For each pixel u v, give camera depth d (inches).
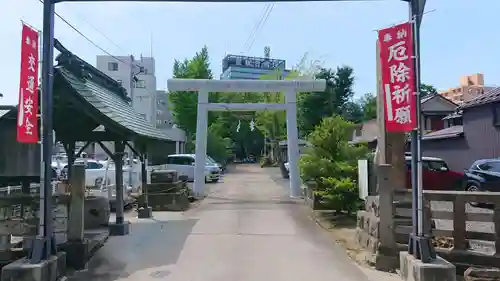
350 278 255.6
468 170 611.5
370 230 308.8
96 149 1158.3
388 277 258.5
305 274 263.0
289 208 572.7
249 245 342.6
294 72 1581.0
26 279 218.1
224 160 1828.2
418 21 249.9
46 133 245.1
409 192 284.0
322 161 474.3
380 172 284.5
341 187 452.4
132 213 539.2
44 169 242.2
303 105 1499.8
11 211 305.9
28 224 266.2
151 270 270.8
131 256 306.5
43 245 235.0
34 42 242.5
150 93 1641.2
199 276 257.8
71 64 335.6
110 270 271.4
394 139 298.4
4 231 264.7
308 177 489.7
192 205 615.2
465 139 795.4
